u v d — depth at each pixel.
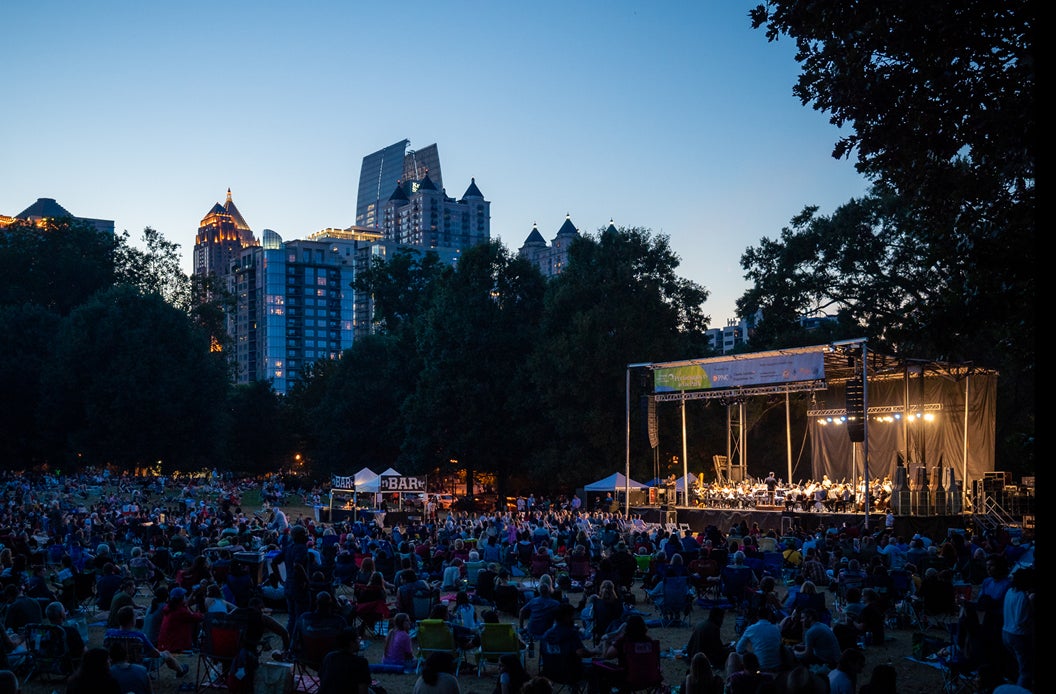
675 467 62.50
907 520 40.81
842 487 45.62
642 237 66.69
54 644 15.33
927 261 18.02
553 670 14.06
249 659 13.18
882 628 19.75
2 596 17.94
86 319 87.75
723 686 12.91
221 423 91.81
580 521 42.75
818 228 62.03
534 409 67.19
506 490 77.44
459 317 70.75
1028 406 54.91
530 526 38.88
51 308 115.44
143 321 87.56
